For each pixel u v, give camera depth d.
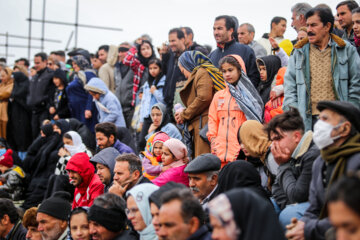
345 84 9.70
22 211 12.84
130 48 17.30
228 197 5.62
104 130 13.05
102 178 11.53
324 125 6.74
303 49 10.11
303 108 9.86
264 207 5.63
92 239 8.90
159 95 15.16
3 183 16.05
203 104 11.69
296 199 7.62
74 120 16.39
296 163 7.82
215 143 10.82
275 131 7.89
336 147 6.69
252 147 9.02
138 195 8.39
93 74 18.16
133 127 16.53
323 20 9.77
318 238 6.64
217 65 12.77
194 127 11.88
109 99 16.50
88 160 11.77
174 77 14.06
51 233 10.52
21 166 17.08
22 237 11.75
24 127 20.91
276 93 10.70
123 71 17.83
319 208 7.02
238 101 10.75
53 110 19.53
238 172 8.34
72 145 14.07
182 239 6.63
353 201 4.43
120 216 8.70
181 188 7.20
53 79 19.23
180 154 10.52
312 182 7.15
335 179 6.59
